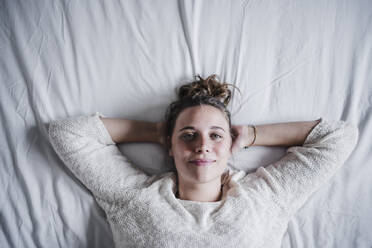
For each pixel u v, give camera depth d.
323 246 0.87
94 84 0.89
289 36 0.88
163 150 0.90
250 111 0.88
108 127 0.83
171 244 0.71
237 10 0.88
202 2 0.88
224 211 0.74
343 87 0.89
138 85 0.89
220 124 0.76
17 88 0.87
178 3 0.88
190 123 0.74
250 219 0.73
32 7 0.87
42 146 0.88
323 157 0.77
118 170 0.81
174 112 0.83
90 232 0.88
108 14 0.87
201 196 0.79
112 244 0.88
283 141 0.85
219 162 0.74
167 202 0.76
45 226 0.87
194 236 0.71
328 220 0.87
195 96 0.78
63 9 0.87
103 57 0.88
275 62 0.89
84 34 0.88
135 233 0.74
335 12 0.88
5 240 0.88
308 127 0.83
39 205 0.87
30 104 0.88
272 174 0.80
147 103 0.89
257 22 0.88
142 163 0.90
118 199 0.78
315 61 0.88
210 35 0.88
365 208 0.88
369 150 0.88
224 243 0.70
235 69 0.89
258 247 0.73
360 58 0.88
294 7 0.88
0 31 0.87
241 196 0.76
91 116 0.82
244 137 0.84
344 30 0.88
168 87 0.89
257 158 0.89
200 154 0.71
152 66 0.89
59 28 0.88
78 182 0.87
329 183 0.88
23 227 0.88
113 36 0.88
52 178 0.88
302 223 0.87
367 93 0.89
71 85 0.88
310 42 0.88
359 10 0.88
